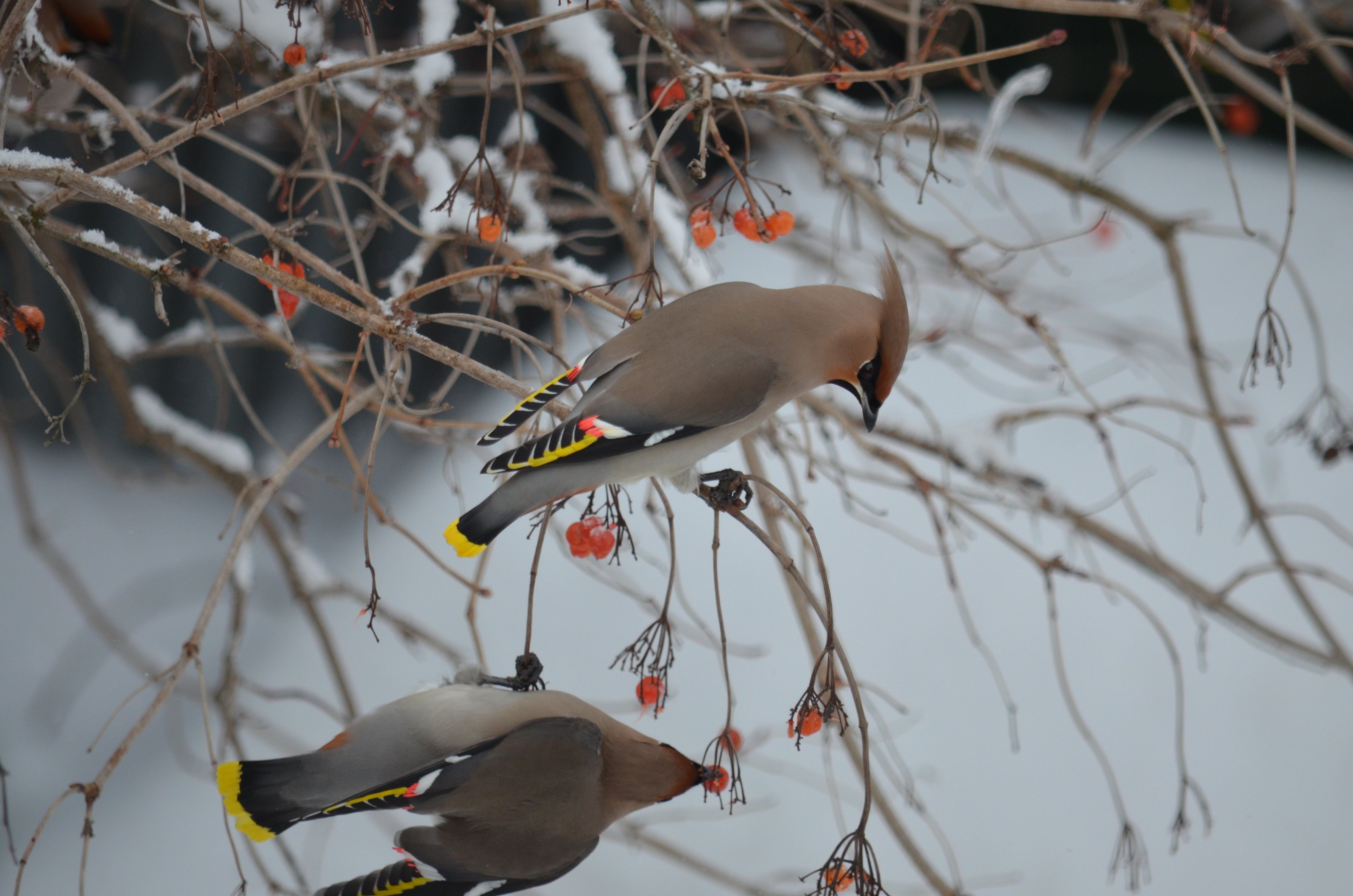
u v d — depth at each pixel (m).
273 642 12.60
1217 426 9.38
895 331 6.32
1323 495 14.45
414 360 13.61
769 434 8.56
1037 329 8.61
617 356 6.02
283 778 6.21
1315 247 16.81
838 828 11.85
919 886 11.41
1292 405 14.98
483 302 7.68
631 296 11.20
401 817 11.35
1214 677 13.16
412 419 7.00
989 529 8.55
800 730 5.46
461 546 5.55
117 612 12.49
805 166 12.45
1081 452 14.84
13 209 5.98
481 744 6.09
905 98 7.07
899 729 12.55
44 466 13.67
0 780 5.75
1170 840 12.01
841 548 14.03
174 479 10.28
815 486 14.39
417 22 11.11
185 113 9.85
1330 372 15.23
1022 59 17.72
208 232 5.76
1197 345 9.75
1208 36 6.96
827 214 14.05
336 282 6.01
